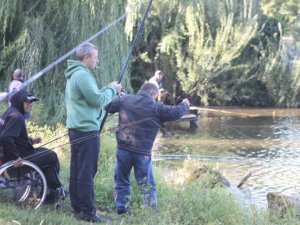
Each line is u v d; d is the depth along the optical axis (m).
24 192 6.38
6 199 6.52
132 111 6.75
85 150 6.03
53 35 15.58
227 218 6.74
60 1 15.56
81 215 6.18
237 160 16.48
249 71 34.56
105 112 6.72
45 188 6.38
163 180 8.42
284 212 7.22
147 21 31.22
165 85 32.84
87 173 6.09
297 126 25.55
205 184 8.19
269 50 34.78
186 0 27.81
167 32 32.22
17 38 15.32
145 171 6.76
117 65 16.03
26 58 15.23
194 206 6.79
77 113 5.96
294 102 35.12
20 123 6.33
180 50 32.12
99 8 15.79
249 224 6.33
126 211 6.80
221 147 18.88
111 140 9.62
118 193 6.84
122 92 7.06
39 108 12.95
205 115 29.80
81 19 15.52
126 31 16.45
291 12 39.44
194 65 32.31
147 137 6.75
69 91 6.00
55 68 15.40
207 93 33.56
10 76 15.20
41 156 6.52
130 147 6.73
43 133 10.36
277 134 22.70
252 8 34.69
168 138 20.47
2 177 6.34
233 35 32.59
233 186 12.66
